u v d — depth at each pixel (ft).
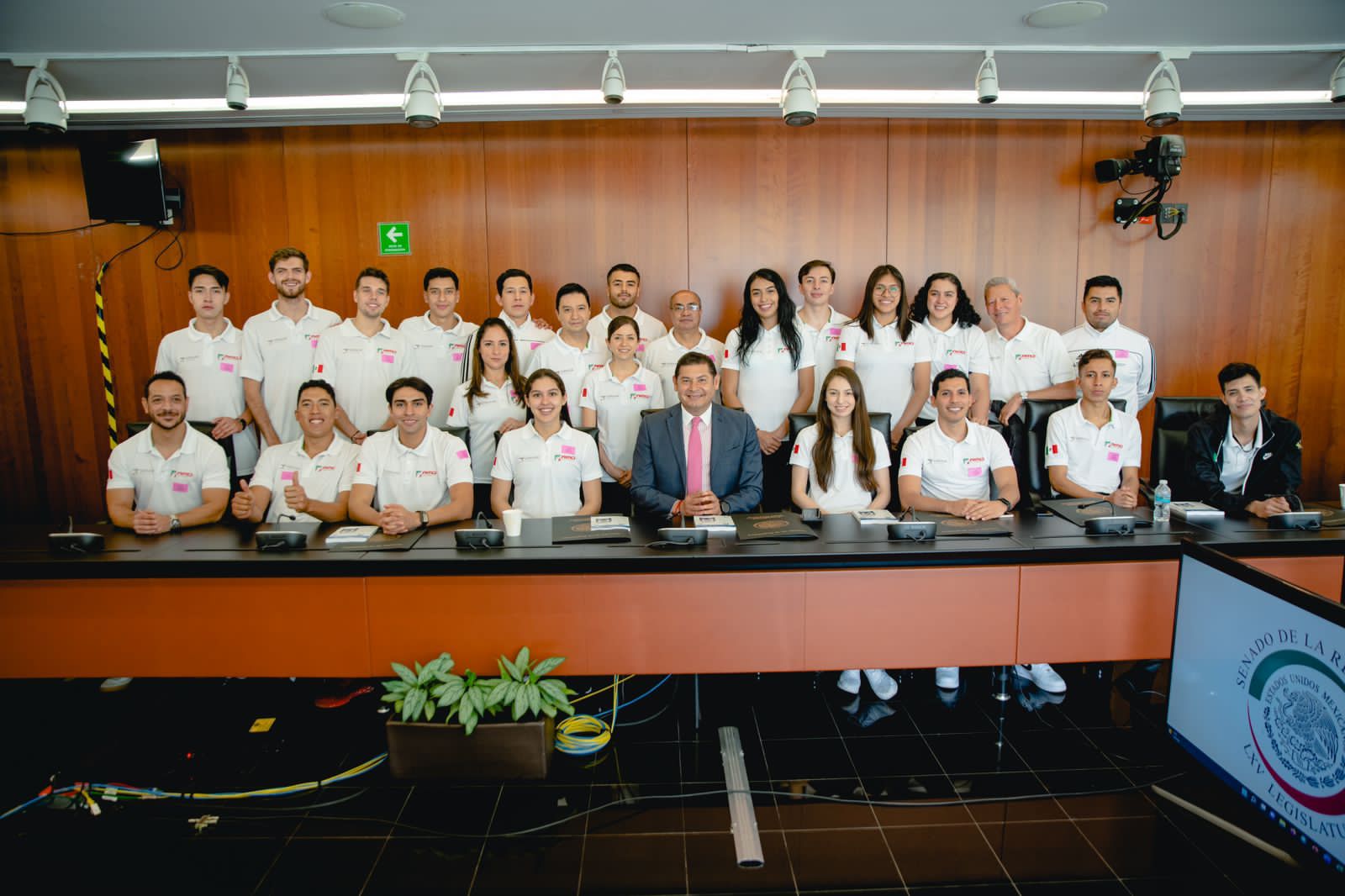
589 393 11.70
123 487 9.48
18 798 7.29
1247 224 15.44
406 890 6.00
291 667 7.54
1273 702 4.95
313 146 14.83
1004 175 15.07
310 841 6.61
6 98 13.03
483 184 14.92
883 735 8.25
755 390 12.10
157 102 13.37
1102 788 7.22
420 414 9.37
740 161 14.90
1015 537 7.83
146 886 6.08
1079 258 15.31
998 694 9.11
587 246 15.06
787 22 10.28
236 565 7.36
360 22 10.07
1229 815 6.68
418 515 8.53
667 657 7.47
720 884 6.02
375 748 8.07
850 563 7.39
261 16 9.87
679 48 11.09
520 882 6.07
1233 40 11.06
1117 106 14.15
